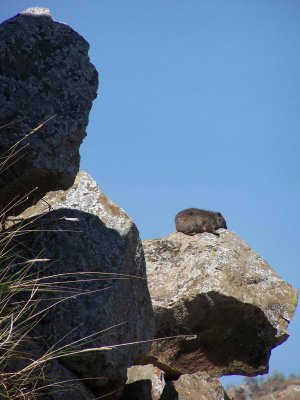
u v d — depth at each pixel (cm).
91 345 3077
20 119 2977
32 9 3166
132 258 3428
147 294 3503
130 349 3322
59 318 3081
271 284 4878
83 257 3266
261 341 4681
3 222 3022
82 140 3106
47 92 3041
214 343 4659
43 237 3259
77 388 3020
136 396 3484
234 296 4609
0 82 3000
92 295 3166
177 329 4616
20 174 3000
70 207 3538
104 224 3409
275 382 4603
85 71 3112
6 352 2584
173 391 3753
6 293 2869
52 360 2970
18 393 2605
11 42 3050
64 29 3141
